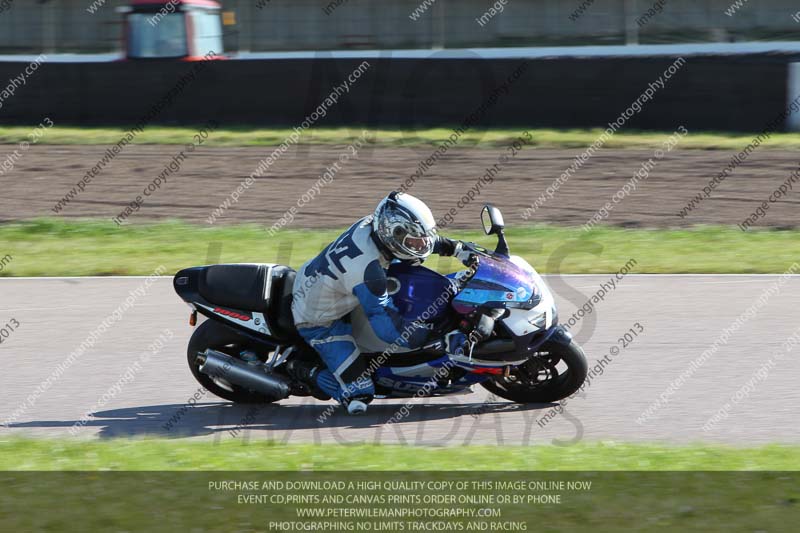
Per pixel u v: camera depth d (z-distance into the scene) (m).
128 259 44.16
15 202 57.41
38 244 47.81
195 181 62.19
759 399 25.09
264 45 98.69
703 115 69.69
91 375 28.14
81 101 77.38
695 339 30.61
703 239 46.72
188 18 82.50
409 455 20.22
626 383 26.58
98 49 98.69
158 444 21.44
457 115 73.44
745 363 28.14
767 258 42.72
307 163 66.25
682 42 94.69
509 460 19.77
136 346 30.94
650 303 35.25
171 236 48.88
